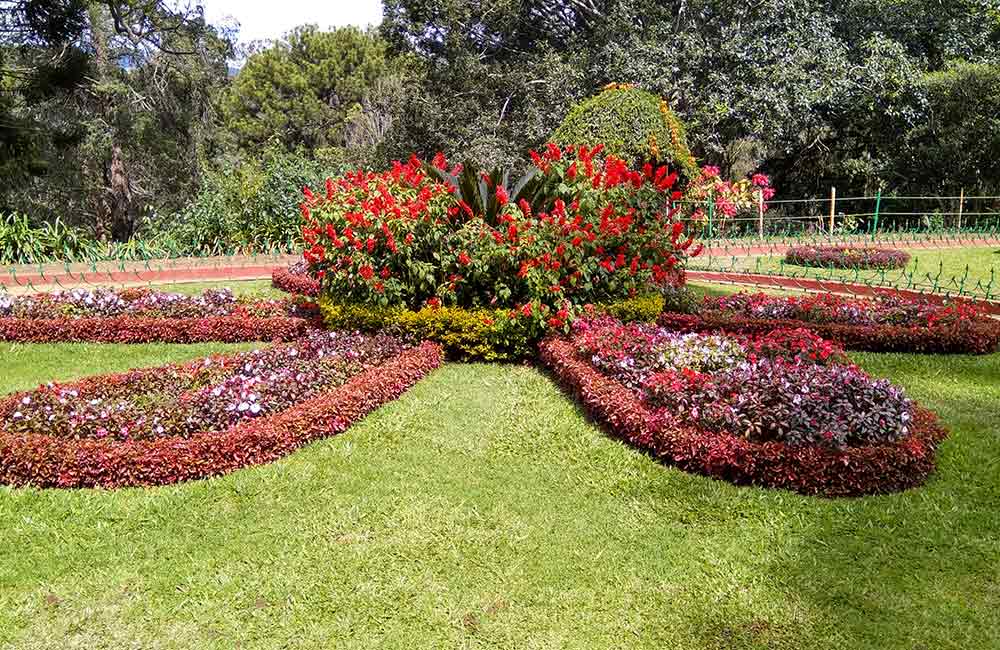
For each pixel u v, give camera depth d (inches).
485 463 185.2
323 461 183.5
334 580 139.3
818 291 391.5
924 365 260.4
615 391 203.3
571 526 157.3
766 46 647.8
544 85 730.8
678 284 321.1
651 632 126.8
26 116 749.9
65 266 405.7
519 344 255.4
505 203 265.6
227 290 319.6
